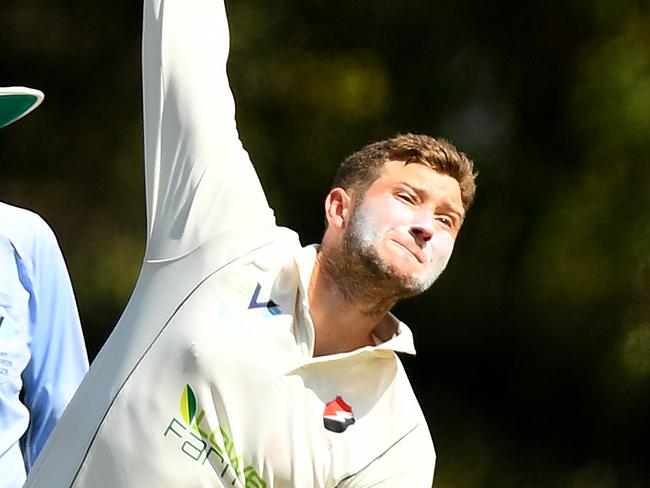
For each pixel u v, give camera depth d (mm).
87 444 13008
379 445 13008
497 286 36094
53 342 14742
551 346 36188
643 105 35344
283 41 35375
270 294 13172
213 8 14367
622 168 35594
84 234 35469
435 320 36656
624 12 35719
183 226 13523
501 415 37219
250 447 12773
